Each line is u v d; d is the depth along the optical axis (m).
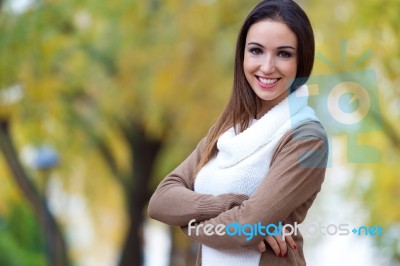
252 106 3.75
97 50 14.88
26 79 13.28
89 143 16.64
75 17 13.64
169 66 14.62
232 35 13.89
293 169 3.48
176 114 15.80
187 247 19.64
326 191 9.73
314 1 11.35
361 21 10.11
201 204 3.64
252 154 3.61
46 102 13.90
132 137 17.45
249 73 3.68
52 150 14.70
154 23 14.24
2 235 18.22
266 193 3.47
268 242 3.50
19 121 14.42
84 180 17.98
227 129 3.79
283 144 3.55
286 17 3.60
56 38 12.97
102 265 26.83
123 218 20.16
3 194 17.52
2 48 12.77
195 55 14.49
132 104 15.77
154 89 14.89
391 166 11.44
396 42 10.02
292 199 3.47
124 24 14.17
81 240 24.86
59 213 18.33
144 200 18.03
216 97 14.74
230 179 3.63
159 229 22.17
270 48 3.61
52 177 17.00
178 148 16.86
